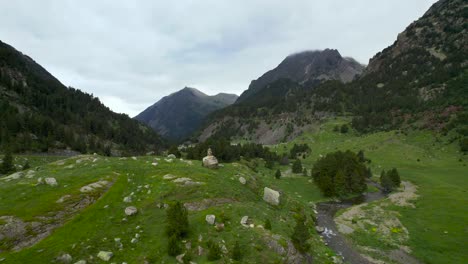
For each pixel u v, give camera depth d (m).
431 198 72.81
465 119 148.38
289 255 34.59
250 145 157.00
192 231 35.22
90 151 170.75
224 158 122.31
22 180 46.94
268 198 58.16
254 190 60.62
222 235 34.88
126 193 44.66
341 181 88.19
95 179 47.03
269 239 35.41
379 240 50.78
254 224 39.03
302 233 38.66
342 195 87.50
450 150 130.50
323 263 38.31
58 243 29.98
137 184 48.59
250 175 67.50
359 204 78.81
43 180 43.78
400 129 172.25
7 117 155.12
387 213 66.38
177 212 34.84
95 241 31.58
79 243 30.59
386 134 171.88
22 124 157.75
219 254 30.53
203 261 29.75
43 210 35.59
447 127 148.75
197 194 47.09
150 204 41.81
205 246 32.47
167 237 33.53
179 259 29.75
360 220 63.38
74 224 34.16
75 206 38.25
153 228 35.75
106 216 37.25
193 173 55.91
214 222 37.59
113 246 31.50
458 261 40.09
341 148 171.12
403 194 82.94
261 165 130.12
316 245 45.47
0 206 35.44
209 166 64.06
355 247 48.50
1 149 123.94
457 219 54.81
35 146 139.25
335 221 64.12
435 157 128.12
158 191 46.00
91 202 40.16
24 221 32.75
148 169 56.88
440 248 44.78
